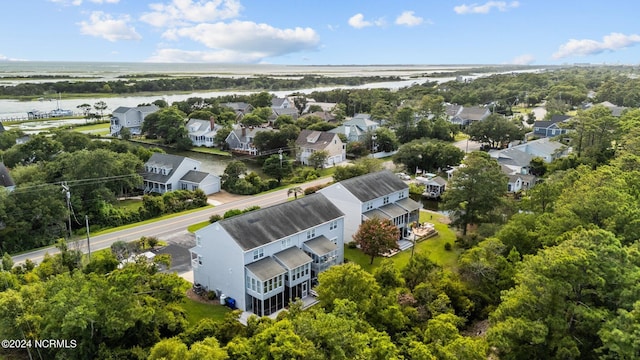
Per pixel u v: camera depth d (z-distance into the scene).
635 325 27.55
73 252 46.38
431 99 164.62
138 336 33.25
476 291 41.53
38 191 60.50
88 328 30.98
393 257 55.34
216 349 26.28
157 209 70.88
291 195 81.19
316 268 47.50
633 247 35.78
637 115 90.81
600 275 31.06
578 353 29.94
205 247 45.03
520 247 45.47
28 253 56.16
